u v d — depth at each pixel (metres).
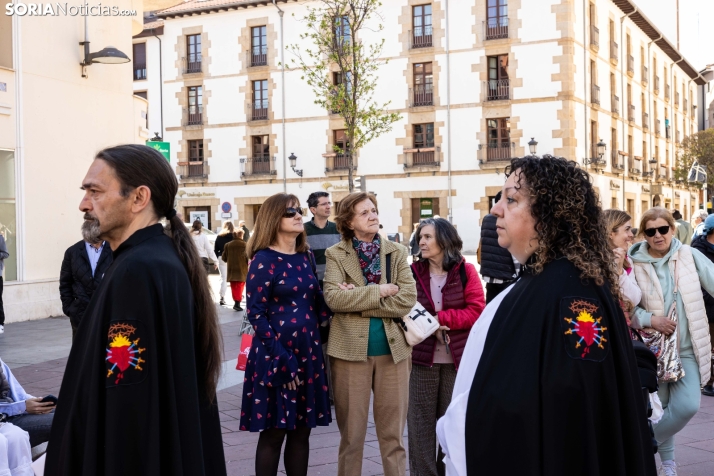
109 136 14.39
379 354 4.20
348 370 4.18
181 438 2.17
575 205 2.15
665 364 4.45
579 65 33.12
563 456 1.97
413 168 34.16
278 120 36.22
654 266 4.77
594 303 2.06
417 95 34.22
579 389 1.98
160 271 2.19
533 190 2.18
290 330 4.05
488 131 33.47
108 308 2.15
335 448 5.45
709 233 7.43
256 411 3.93
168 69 38.34
